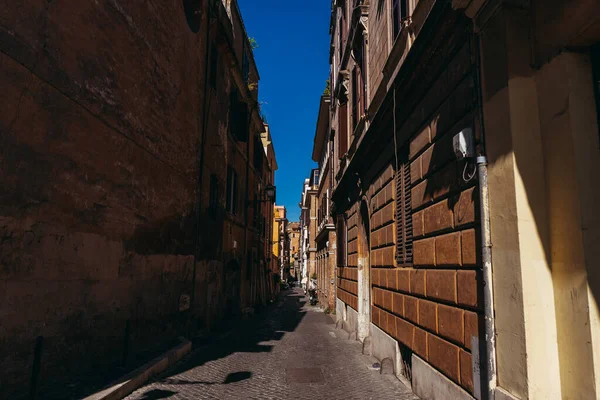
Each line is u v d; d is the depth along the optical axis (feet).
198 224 38.58
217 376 24.40
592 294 10.13
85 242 20.70
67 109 19.25
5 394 15.65
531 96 12.16
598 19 9.82
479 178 13.39
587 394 10.06
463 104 15.38
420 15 21.24
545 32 11.69
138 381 20.54
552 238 11.49
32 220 17.07
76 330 19.95
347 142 47.80
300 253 273.54
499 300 12.43
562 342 11.02
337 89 53.01
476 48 14.26
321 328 52.08
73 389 17.95
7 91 15.74
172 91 32.22
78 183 20.11
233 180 56.95
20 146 16.40
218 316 46.88
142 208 27.12
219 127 47.39
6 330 15.72
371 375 25.29
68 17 19.27
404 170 23.75
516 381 11.46
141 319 26.94
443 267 17.08
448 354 16.42
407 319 22.18
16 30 16.16
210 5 42.16
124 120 24.62
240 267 60.85
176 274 33.09
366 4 37.24
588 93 10.90
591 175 10.57
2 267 15.56
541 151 11.98
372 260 32.04
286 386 22.68
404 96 21.91
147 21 27.71
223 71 49.39
